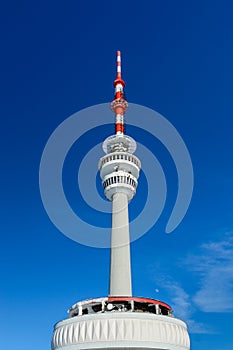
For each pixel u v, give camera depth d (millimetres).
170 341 62062
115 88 104938
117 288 73750
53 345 65500
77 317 63219
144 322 60906
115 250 78500
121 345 58625
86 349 59875
